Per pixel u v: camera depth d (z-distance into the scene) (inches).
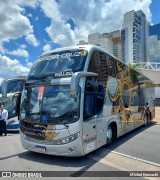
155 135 500.7
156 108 1691.7
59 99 281.0
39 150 282.8
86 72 266.4
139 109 578.6
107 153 329.4
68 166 267.7
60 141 268.8
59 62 306.7
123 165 272.4
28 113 303.7
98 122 319.9
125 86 459.8
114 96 390.9
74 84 243.3
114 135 395.5
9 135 530.0
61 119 272.1
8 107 575.8
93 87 308.3
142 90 621.9
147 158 307.0
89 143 291.6
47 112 282.5
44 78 303.3
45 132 277.7
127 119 466.6
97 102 319.6
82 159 296.7
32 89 309.9
